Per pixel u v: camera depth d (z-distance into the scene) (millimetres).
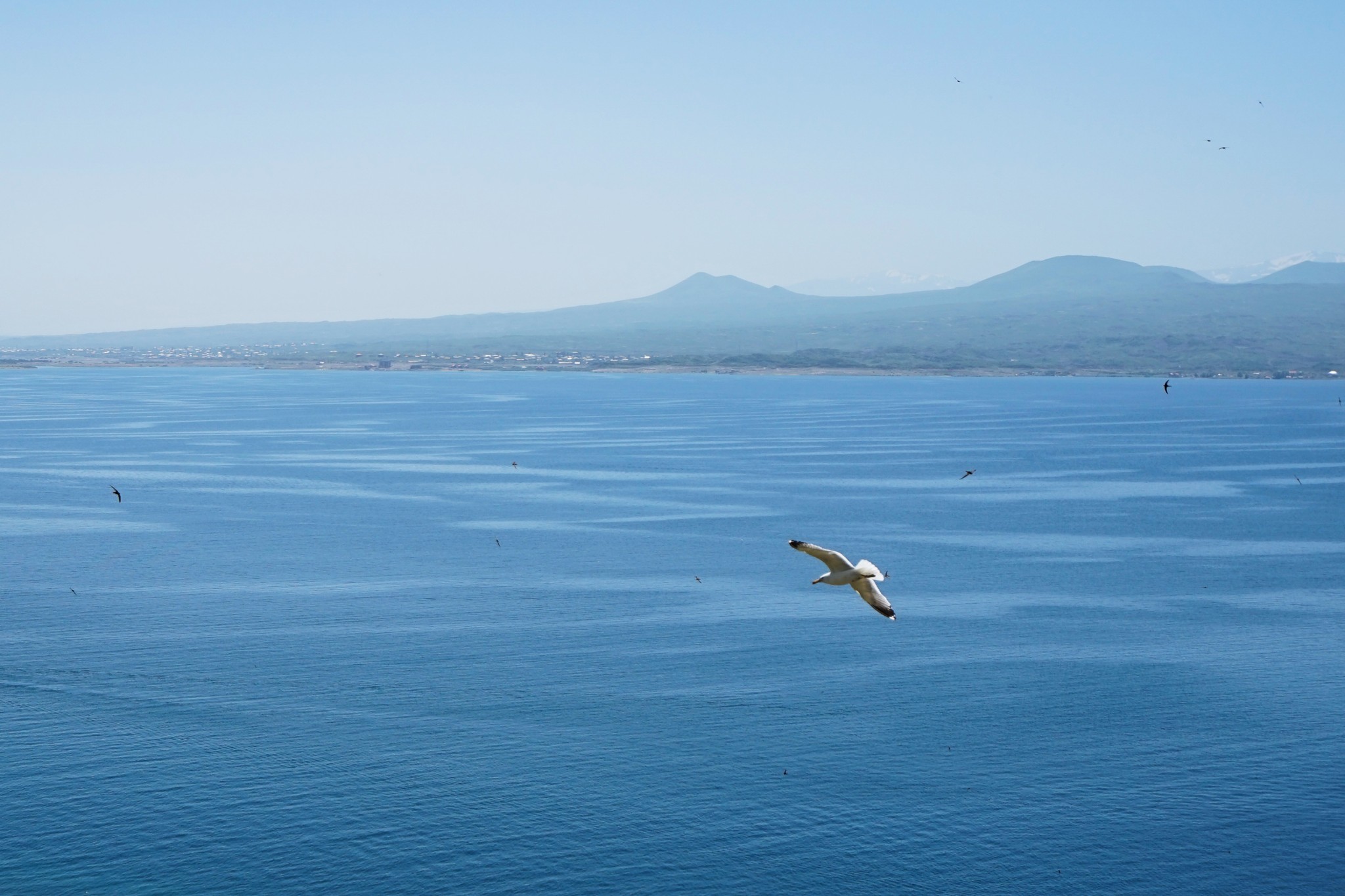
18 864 65312
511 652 102938
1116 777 77000
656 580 131875
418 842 68188
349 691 92312
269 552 148250
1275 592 126688
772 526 168125
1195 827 70562
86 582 130375
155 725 84750
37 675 95625
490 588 127750
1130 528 167500
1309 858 67250
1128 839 69250
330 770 77438
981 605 120562
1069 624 113062
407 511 182000
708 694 92062
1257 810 72625
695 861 66562
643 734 83812
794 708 89125
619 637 108125
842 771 77688
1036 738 83500
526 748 81062
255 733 83375
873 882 64750
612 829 70000
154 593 125000
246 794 73750
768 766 78500
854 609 118688
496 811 72000
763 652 103500
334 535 160875
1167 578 133875
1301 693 92938
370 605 120188
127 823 69938
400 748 81125
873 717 87188
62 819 70312
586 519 175125
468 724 85500
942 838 69250
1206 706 89875
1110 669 98812
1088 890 64188
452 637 107750
